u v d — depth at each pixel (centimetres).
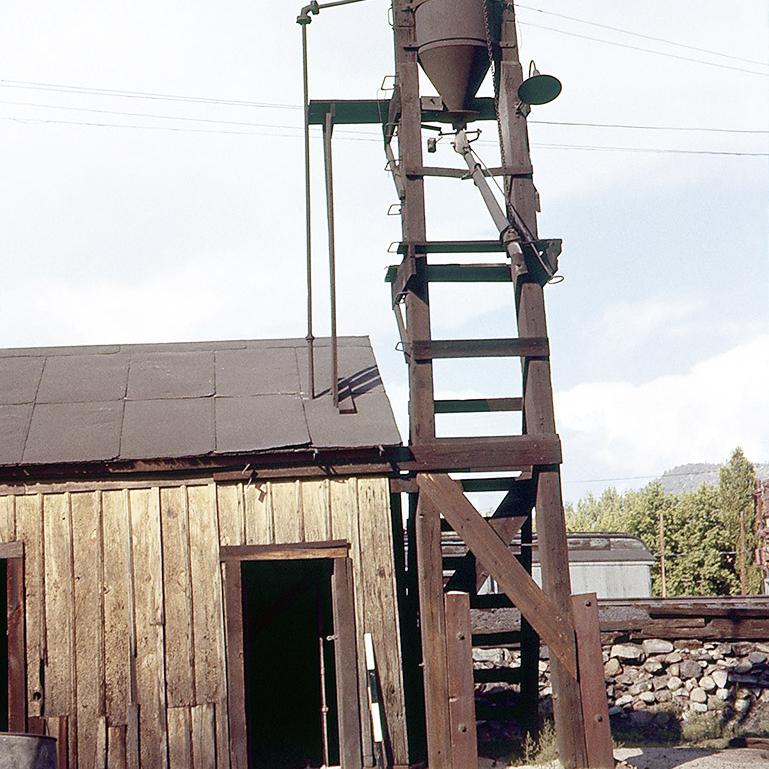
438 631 1234
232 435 1264
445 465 1270
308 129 1379
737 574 6169
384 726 1203
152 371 1413
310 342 1364
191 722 1188
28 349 1453
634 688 1619
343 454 1252
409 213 1326
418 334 1308
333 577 1232
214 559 1223
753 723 1588
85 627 1196
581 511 10569
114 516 1223
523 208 1334
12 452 1225
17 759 998
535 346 1309
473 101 1398
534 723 1387
